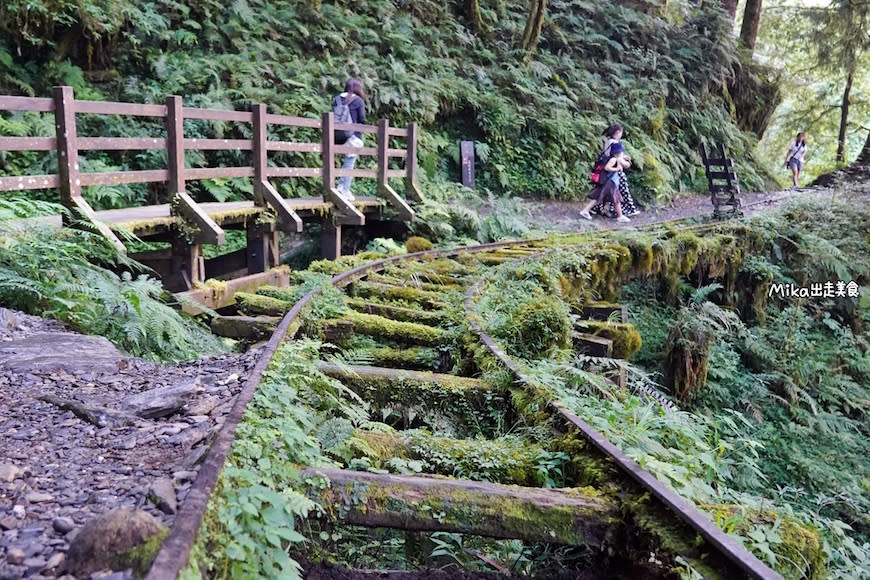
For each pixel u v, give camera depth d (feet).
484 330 14.85
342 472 7.55
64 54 35.78
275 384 9.52
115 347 13.01
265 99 38.81
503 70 55.52
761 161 77.05
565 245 30.68
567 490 7.89
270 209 26.40
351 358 14.34
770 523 8.02
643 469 7.97
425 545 8.60
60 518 5.93
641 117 62.34
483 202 44.29
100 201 31.40
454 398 11.89
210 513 5.74
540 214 46.78
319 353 13.30
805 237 41.45
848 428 29.89
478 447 9.40
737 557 5.98
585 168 54.29
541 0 57.93
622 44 68.59
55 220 18.72
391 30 50.06
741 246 39.78
